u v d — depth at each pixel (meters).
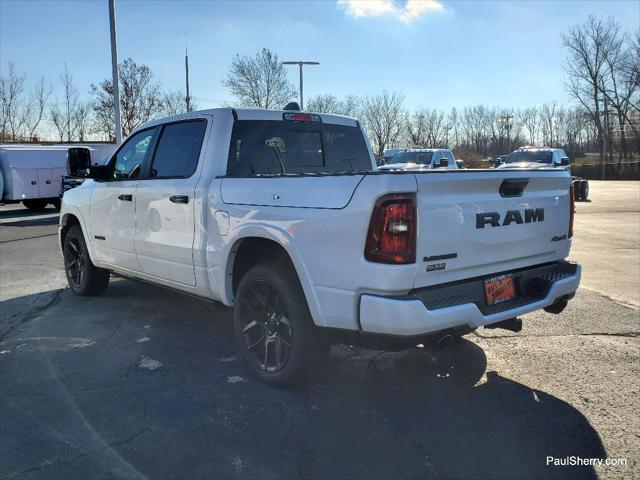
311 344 3.94
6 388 4.18
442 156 19.52
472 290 3.72
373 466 3.12
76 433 3.49
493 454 3.23
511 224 3.88
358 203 3.40
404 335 3.33
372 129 58.28
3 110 41.12
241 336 4.38
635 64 61.38
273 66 40.53
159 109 36.50
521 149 23.19
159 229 5.16
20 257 10.17
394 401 3.94
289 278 3.98
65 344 5.17
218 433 3.49
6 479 2.99
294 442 3.38
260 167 4.96
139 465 3.14
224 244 4.40
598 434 3.45
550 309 4.44
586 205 20.97
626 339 5.21
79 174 6.37
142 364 4.66
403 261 3.29
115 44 17.84
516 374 4.39
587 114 66.56
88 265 6.65
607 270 8.57
